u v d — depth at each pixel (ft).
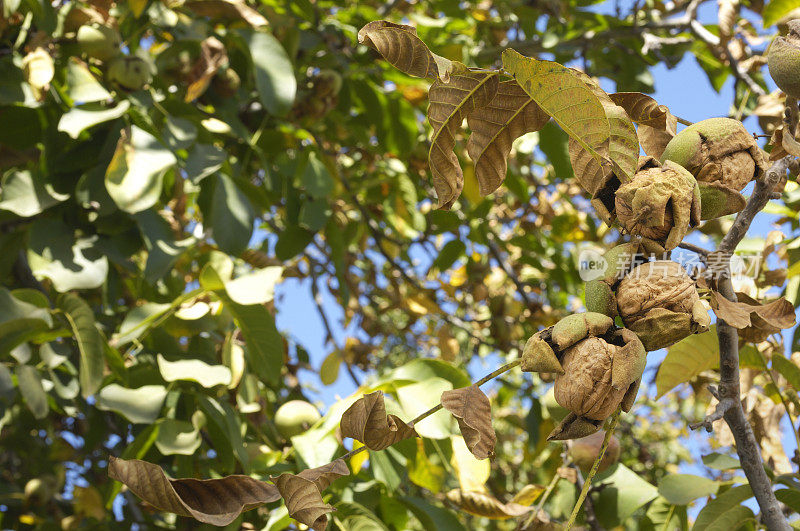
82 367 3.81
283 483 1.63
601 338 1.62
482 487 3.59
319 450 3.71
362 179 6.82
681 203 1.64
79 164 4.34
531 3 6.86
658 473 6.06
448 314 7.18
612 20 6.54
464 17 6.79
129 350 4.38
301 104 5.61
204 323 4.40
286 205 5.64
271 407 5.86
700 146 1.78
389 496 3.95
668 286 1.63
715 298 1.75
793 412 3.50
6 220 4.58
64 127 4.01
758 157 1.81
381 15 6.03
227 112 5.25
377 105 6.08
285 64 4.86
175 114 4.79
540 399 6.16
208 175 4.70
